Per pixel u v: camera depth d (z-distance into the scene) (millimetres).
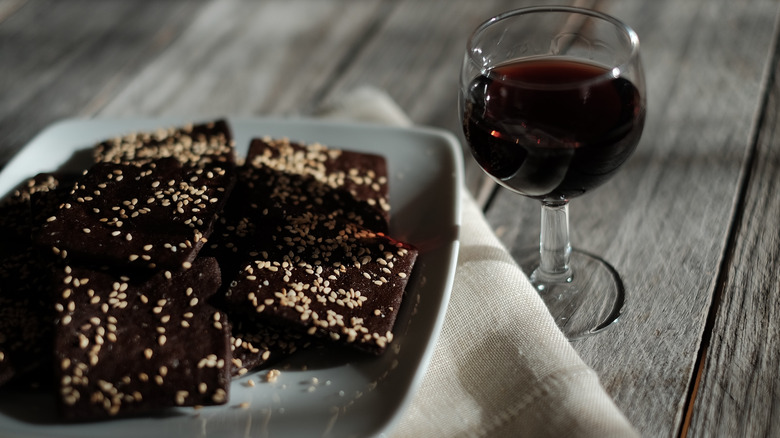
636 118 433
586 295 478
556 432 409
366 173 520
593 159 429
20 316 442
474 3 701
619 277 484
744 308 464
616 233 510
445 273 458
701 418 426
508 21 463
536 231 520
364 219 492
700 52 625
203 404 415
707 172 538
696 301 469
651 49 633
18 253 472
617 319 464
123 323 431
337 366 436
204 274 447
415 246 485
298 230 476
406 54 660
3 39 694
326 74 648
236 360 433
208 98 631
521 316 449
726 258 488
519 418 419
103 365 419
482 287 463
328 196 500
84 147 543
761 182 528
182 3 735
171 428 413
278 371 436
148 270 448
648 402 432
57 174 513
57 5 737
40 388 428
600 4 679
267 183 502
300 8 720
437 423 423
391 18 696
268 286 448
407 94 627
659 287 478
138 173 487
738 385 436
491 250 483
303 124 548
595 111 425
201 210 466
